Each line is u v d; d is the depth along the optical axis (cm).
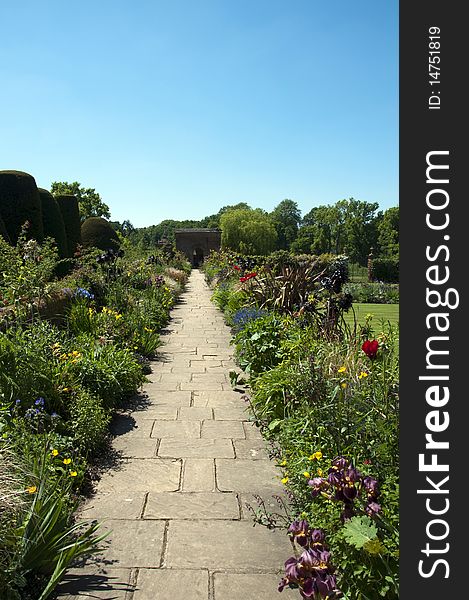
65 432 375
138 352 726
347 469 219
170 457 383
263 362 573
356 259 6400
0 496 221
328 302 619
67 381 436
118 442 411
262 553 262
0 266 613
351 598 212
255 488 334
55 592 229
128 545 266
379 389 318
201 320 1165
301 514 273
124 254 1196
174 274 2102
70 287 763
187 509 305
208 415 482
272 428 410
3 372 390
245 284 1077
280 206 9062
